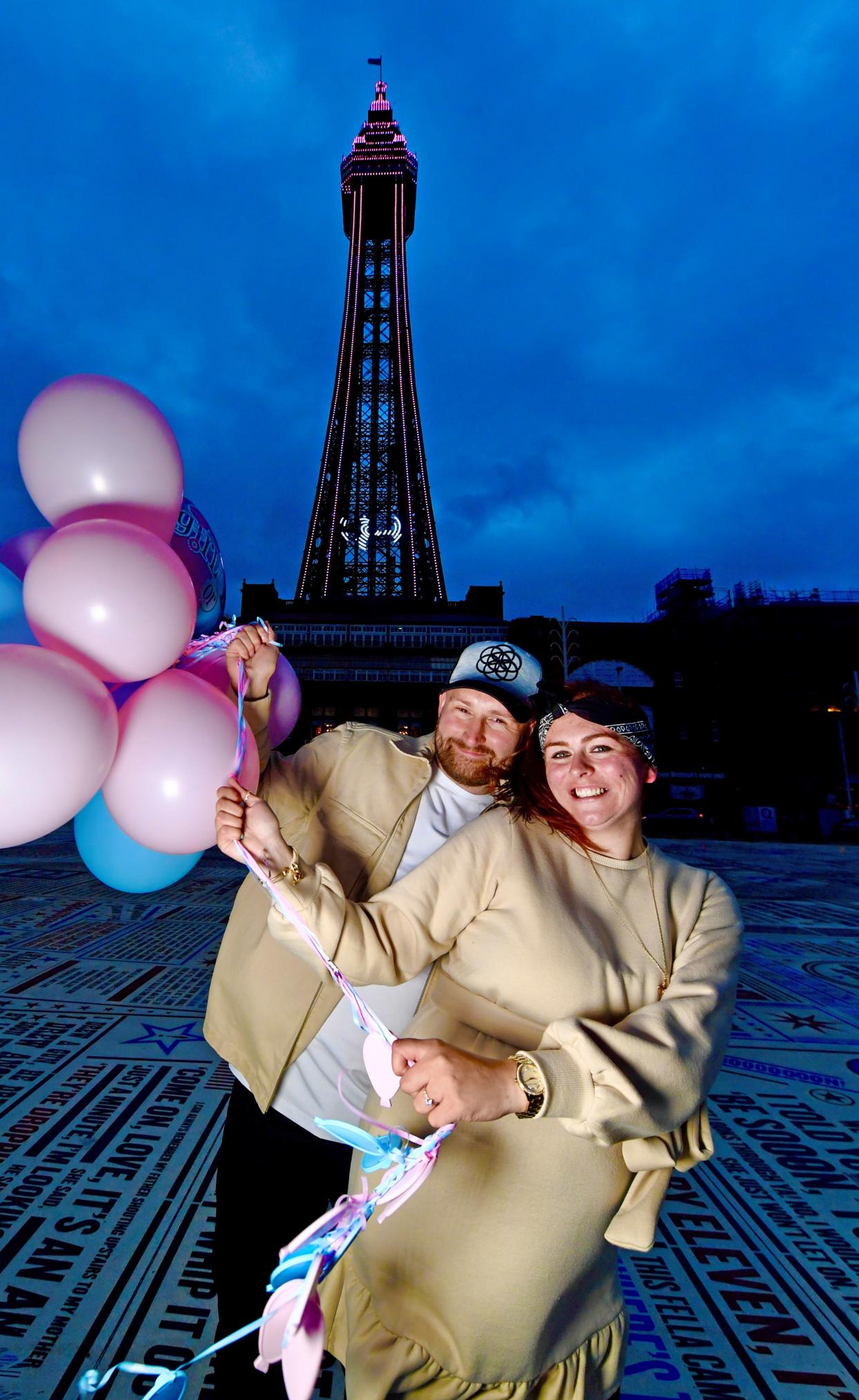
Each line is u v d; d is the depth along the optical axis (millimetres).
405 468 69812
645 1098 1070
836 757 41500
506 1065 1065
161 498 1698
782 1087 4246
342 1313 1481
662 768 41906
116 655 1487
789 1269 2520
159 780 1513
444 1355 1214
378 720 49875
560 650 42438
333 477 71188
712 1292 2391
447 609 52656
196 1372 1945
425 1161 962
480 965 1361
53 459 1614
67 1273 2318
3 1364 1946
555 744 1419
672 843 28188
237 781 1358
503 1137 1266
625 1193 1308
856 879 15695
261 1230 1598
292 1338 770
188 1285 2279
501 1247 1205
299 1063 1668
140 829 1568
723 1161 3334
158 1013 5051
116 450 1614
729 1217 2852
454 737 1896
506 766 1879
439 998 1412
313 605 52875
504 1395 1234
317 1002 1646
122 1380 1913
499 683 1854
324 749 2010
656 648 43000
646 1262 2559
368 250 81188
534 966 1312
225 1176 1683
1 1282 2266
